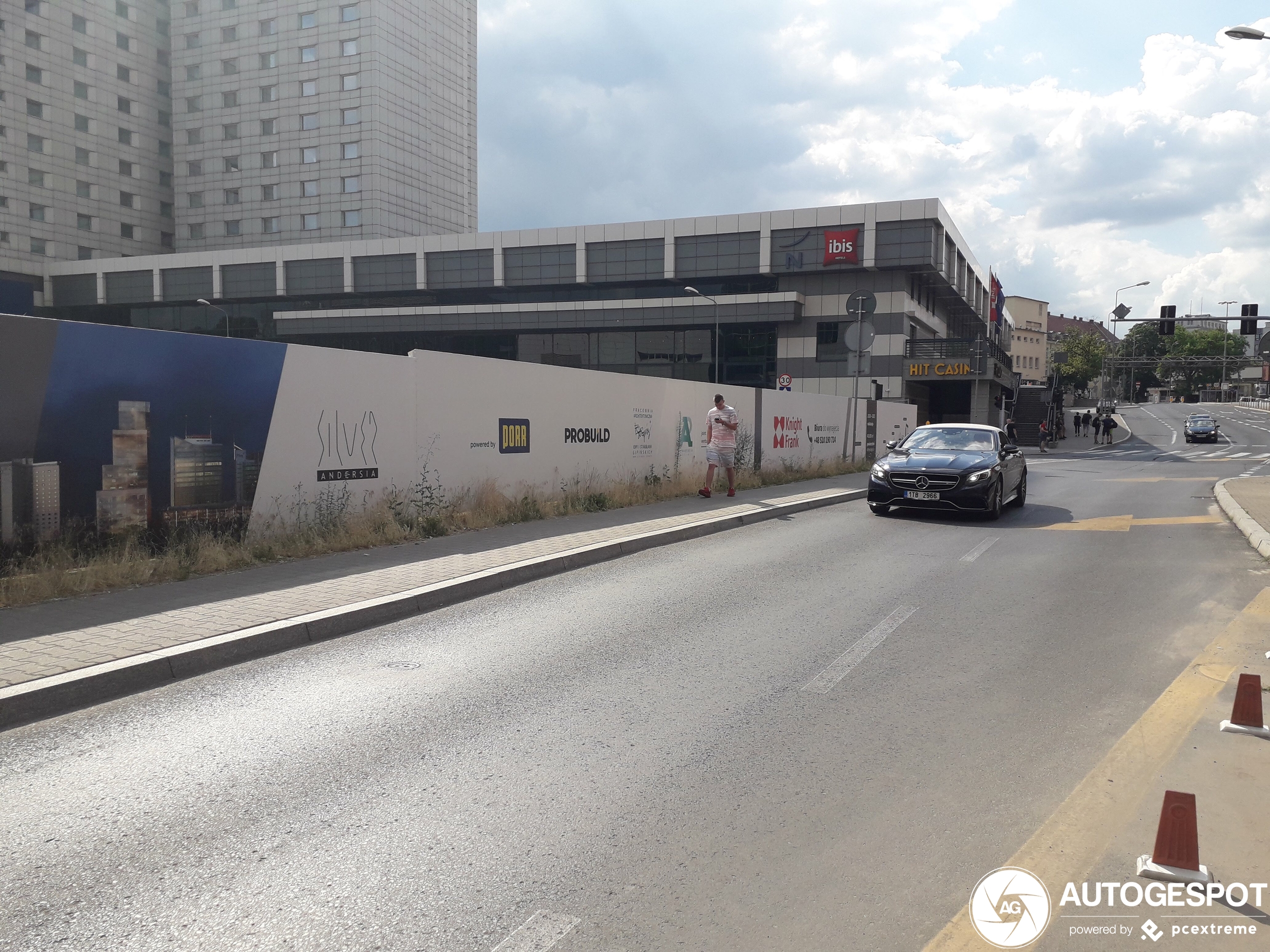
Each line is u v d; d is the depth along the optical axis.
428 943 2.53
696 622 6.60
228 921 2.65
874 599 7.39
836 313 49.16
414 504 10.80
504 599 7.45
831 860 3.04
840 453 25.05
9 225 65.81
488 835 3.21
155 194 74.25
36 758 3.99
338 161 66.62
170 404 8.27
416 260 56.22
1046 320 133.38
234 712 4.61
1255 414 88.31
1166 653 5.66
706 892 2.83
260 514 9.11
